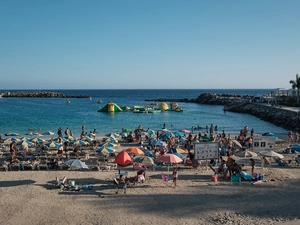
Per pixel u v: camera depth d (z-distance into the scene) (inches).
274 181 741.3
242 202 601.3
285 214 545.0
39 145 1173.1
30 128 1736.0
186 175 798.5
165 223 509.0
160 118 2504.9
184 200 610.5
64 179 689.6
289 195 641.0
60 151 1030.4
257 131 1866.4
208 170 852.6
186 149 1157.1
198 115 2834.6
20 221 516.7
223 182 735.7
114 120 2284.7
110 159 1006.4
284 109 2341.3
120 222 512.4
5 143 1293.1
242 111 3193.9
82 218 528.1
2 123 1977.1
